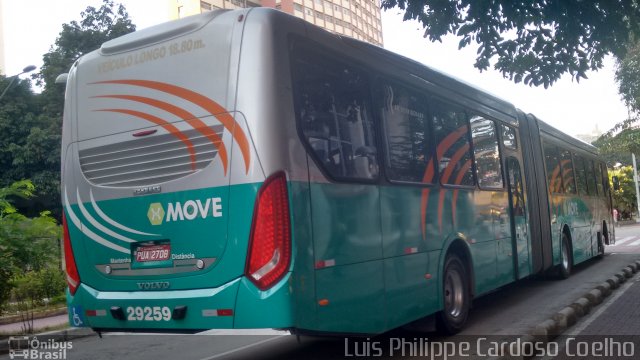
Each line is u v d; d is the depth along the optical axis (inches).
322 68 224.4
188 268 209.5
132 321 221.0
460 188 324.5
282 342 327.6
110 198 230.7
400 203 261.3
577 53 403.9
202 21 216.7
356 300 223.5
